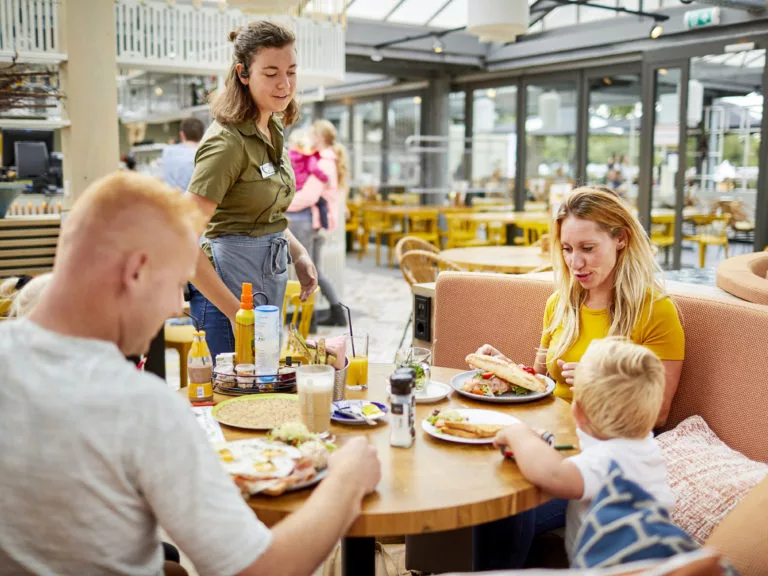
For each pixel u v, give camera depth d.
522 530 1.84
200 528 1.04
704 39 8.48
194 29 5.68
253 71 2.41
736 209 8.45
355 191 14.60
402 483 1.41
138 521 1.05
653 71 9.05
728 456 1.99
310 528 1.16
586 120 10.46
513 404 1.95
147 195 1.06
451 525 1.32
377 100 14.45
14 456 0.99
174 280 1.10
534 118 11.42
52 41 4.57
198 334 1.89
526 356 2.76
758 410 2.08
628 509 1.19
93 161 4.67
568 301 2.29
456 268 4.87
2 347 1.03
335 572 2.30
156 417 1.02
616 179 10.07
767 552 1.55
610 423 1.50
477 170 12.57
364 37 10.29
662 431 2.31
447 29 10.81
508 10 5.45
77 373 1.02
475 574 1.06
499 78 11.85
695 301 2.26
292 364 2.05
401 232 11.32
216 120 2.51
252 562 1.06
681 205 8.82
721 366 2.18
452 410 1.72
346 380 2.01
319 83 6.60
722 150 8.51
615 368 1.51
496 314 2.84
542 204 11.38
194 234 1.13
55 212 5.64
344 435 1.68
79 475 0.99
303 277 2.89
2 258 4.24
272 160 2.60
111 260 1.04
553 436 1.64
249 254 2.61
